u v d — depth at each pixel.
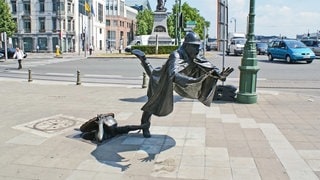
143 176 4.63
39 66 27.17
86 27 76.12
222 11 12.04
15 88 13.74
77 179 4.54
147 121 6.45
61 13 66.62
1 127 7.16
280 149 5.72
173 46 38.94
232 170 4.82
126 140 6.26
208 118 8.05
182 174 4.68
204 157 5.35
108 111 8.97
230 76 19.03
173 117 8.16
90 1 77.00
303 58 26.70
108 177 4.60
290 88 14.20
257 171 4.78
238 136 6.50
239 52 38.44
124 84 15.55
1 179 4.54
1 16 53.44
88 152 5.60
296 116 8.29
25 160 5.22
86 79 17.83
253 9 9.73
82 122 7.69
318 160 5.21
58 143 6.05
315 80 16.97
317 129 7.03
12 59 38.06
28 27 68.19
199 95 5.20
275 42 29.98
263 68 23.11
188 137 6.45
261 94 11.86
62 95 11.81
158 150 5.70
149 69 6.16
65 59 38.12
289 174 4.67
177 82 4.76
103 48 89.81
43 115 8.43
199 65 5.06
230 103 10.05
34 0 67.19
